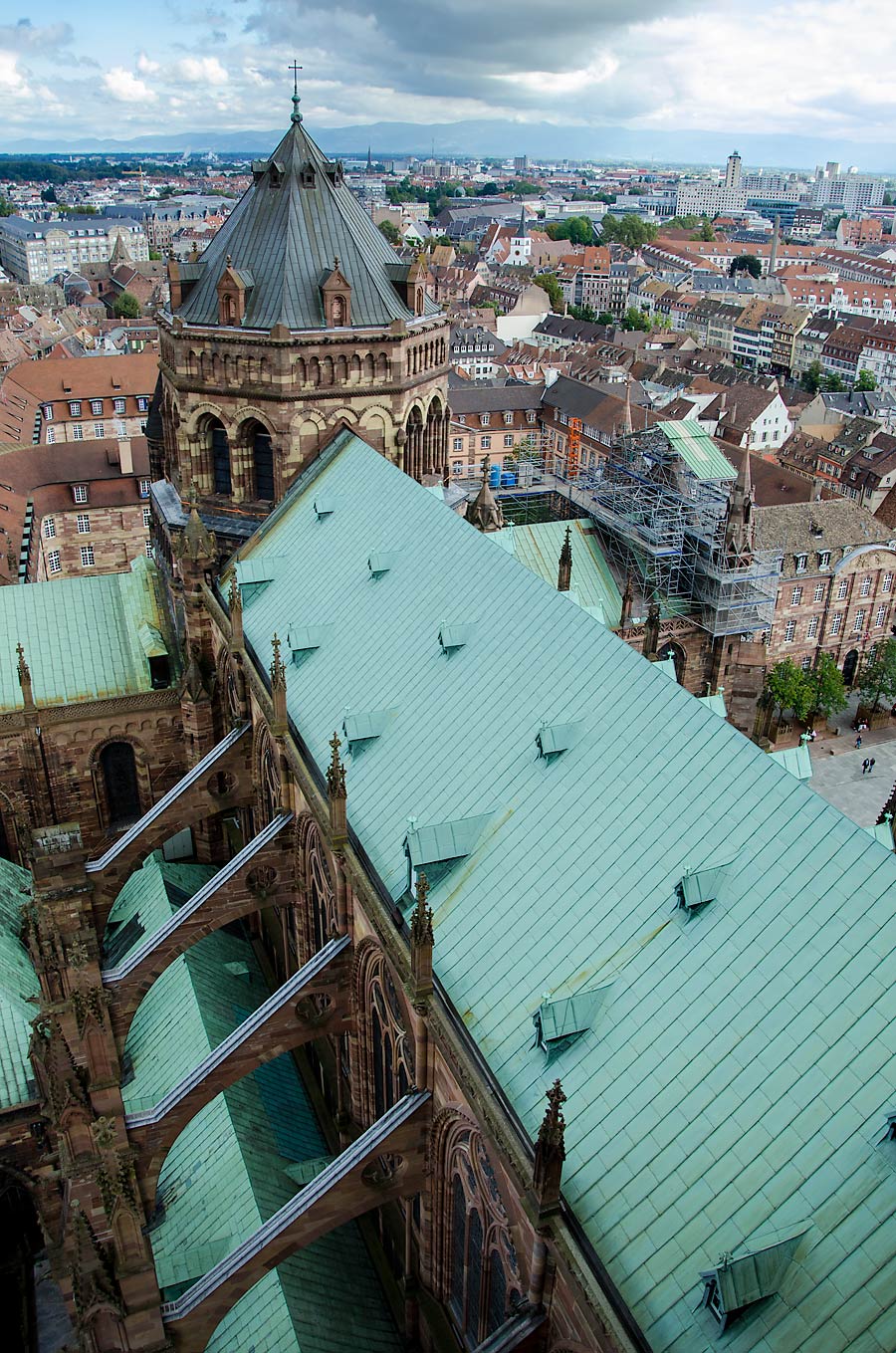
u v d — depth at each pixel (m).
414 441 70.81
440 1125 35.50
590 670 38.72
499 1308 33.84
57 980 46.06
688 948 29.86
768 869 29.44
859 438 191.75
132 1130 40.81
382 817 42.16
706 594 85.94
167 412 73.44
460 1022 33.59
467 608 46.62
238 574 60.91
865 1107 24.42
